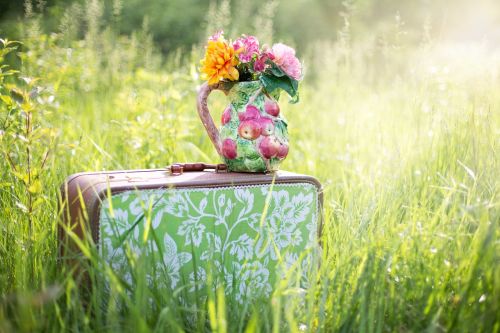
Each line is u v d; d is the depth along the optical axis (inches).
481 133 99.8
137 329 59.5
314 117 198.2
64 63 180.4
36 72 161.3
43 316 65.1
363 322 64.6
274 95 88.2
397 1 429.4
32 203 87.0
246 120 84.9
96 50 213.9
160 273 76.2
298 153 157.1
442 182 98.5
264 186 83.0
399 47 149.3
